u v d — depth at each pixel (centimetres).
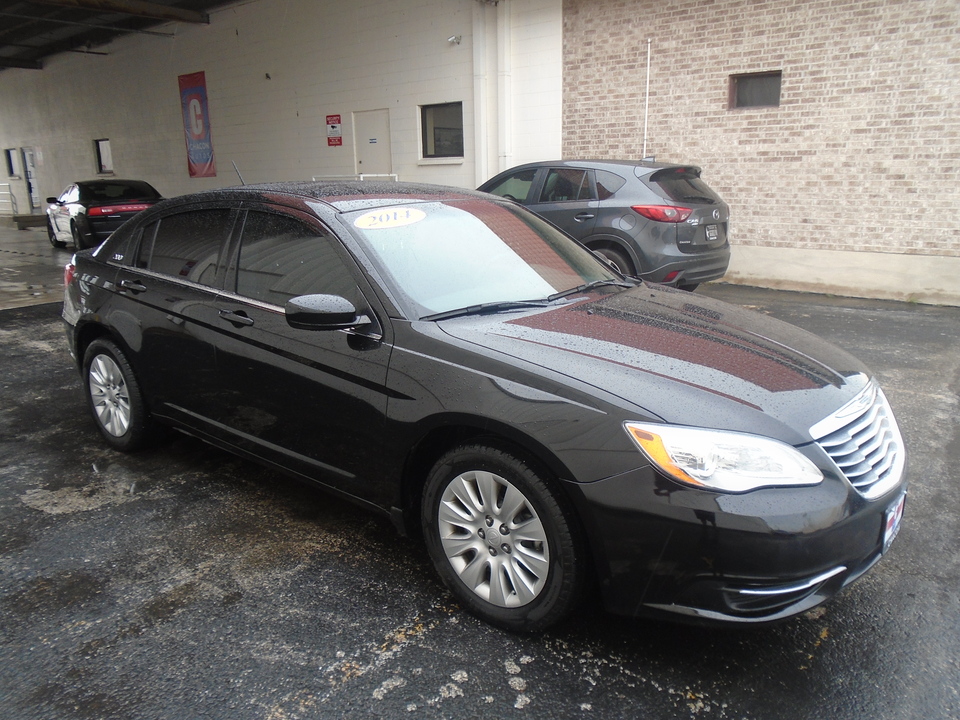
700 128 1052
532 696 241
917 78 888
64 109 2306
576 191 826
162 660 259
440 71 1302
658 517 232
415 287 311
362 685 246
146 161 2034
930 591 300
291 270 337
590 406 246
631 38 1082
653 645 267
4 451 452
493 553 273
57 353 689
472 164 1291
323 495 391
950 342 705
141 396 422
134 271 418
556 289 348
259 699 240
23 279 1137
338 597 296
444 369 276
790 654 262
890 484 262
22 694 243
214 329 360
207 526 356
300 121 1564
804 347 311
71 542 341
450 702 238
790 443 238
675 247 764
